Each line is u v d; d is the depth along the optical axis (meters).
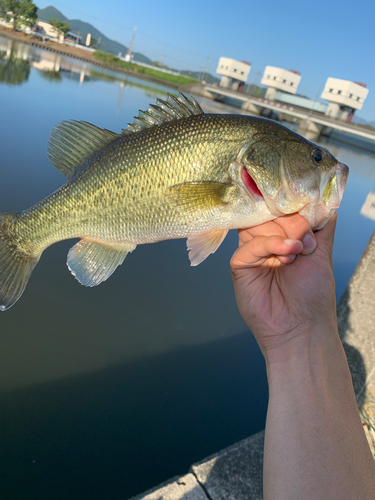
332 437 0.19
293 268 0.26
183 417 0.52
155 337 0.65
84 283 0.39
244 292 0.27
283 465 0.19
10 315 0.62
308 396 0.21
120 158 0.37
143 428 0.49
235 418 0.53
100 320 0.66
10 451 0.43
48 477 0.42
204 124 0.35
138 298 0.74
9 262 0.41
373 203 1.91
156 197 0.36
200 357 0.63
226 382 0.59
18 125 1.39
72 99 2.17
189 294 0.79
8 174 0.98
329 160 0.34
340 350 0.23
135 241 0.38
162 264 0.87
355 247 1.21
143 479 0.44
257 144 0.34
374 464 0.19
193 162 0.35
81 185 0.38
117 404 0.52
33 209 0.40
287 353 0.24
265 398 0.57
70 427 0.47
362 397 0.48
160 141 0.36
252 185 0.34
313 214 0.33
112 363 0.58
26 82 2.34
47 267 0.75
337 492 0.18
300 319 0.24
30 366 0.54
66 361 0.56
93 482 0.42
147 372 0.58
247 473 0.41
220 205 0.35
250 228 0.35
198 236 0.37
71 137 0.39
